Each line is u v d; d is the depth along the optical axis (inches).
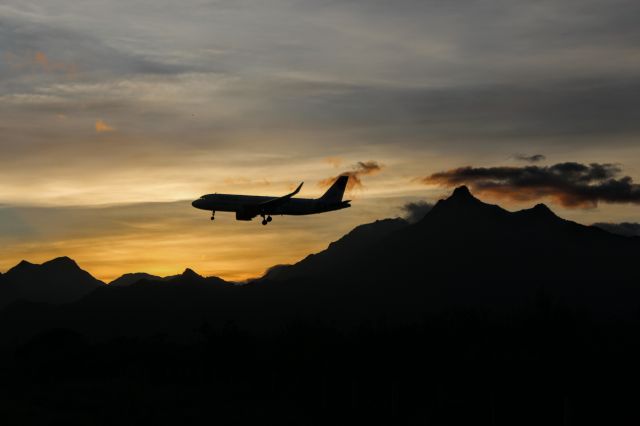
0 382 3644.2
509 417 1993.1
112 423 2060.8
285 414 2261.3
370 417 2187.5
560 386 2080.5
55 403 2502.5
